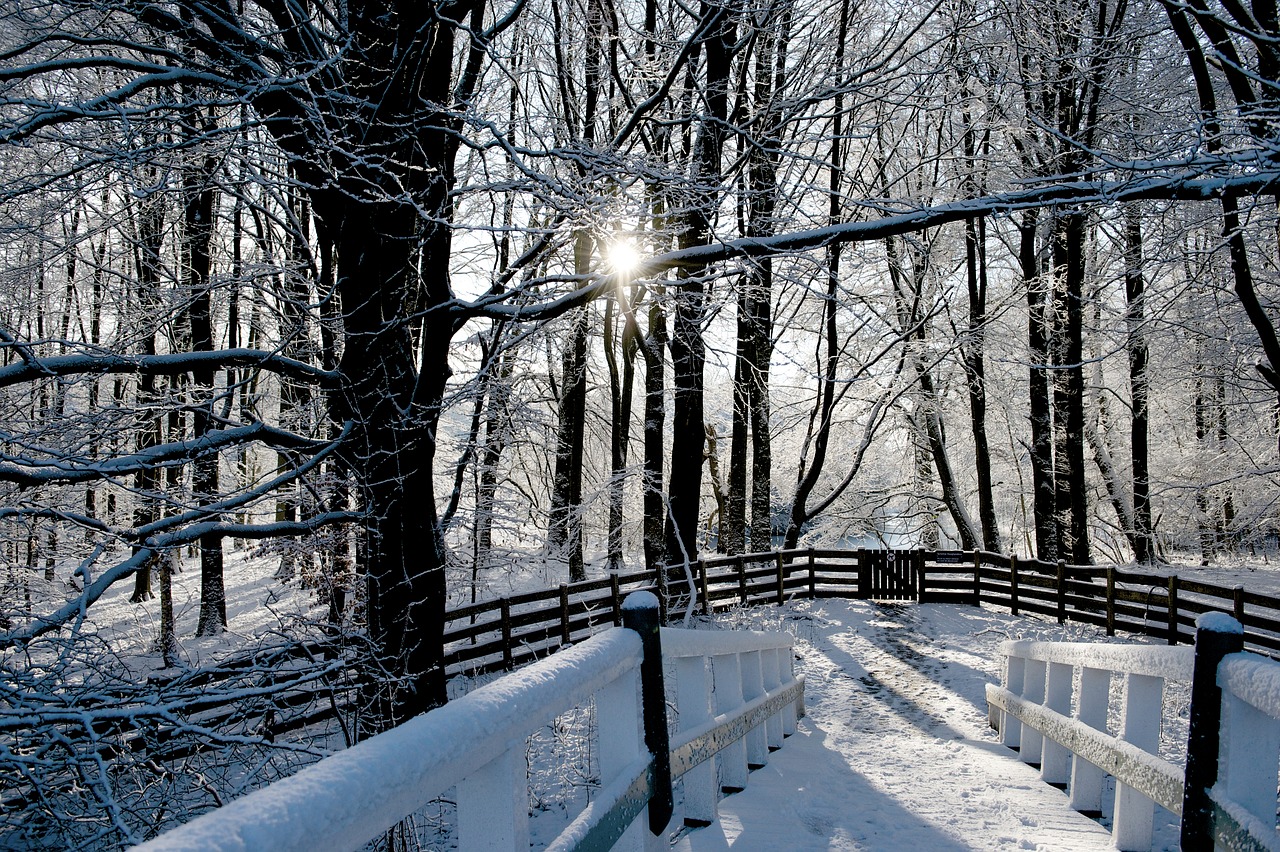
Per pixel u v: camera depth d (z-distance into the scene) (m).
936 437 22.00
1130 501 23.33
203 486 9.40
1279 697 2.11
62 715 3.90
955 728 8.90
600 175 6.70
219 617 14.04
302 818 0.97
